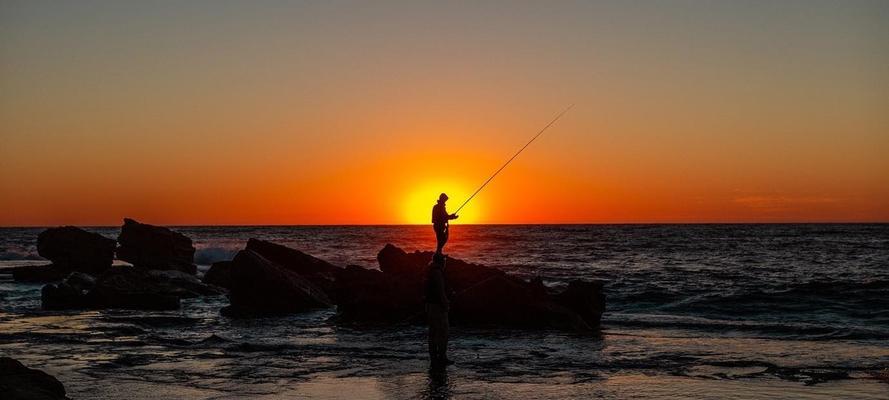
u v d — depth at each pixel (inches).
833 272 1472.7
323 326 647.1
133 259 1226.6
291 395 359.6
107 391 367.6
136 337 565.3
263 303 757.3
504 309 633.0
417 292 681.0
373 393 364.5
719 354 484.4
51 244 1253.1
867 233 4493.1
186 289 939.3
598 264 1758.1
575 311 648.4
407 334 586.6
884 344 529.0
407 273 766.5
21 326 636.1
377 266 1708.9
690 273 1448.1
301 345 518.6
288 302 764.6
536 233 5083.7
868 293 942.4
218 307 833.5
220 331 613.3
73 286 847.1
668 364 447.8
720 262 1831.9
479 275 706.8
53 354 480.1
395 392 367.2
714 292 995.9
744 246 2716.5
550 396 359.3
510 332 595.5
